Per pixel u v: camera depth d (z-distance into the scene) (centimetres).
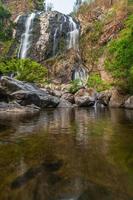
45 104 3862
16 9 9969
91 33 7556
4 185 650
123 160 878
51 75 6731
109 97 4828
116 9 7644
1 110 2897
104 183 664
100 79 6238
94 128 1672
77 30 7794
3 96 3425
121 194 598
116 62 4688
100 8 8200
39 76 5241
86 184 655
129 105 4262
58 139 1273
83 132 1502
